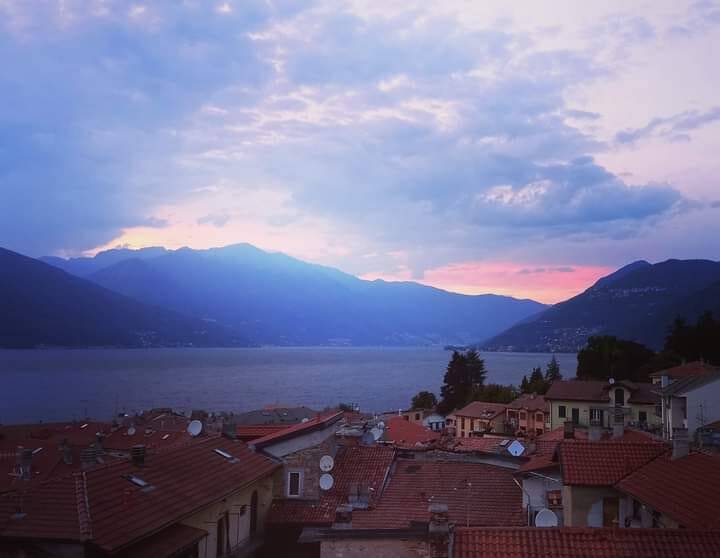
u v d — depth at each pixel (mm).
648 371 129000
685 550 20156
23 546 21578
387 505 34281
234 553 31484
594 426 43219
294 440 38156
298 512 35750
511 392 156500
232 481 31531
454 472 38125
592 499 30094
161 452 31844
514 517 32625
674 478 27719
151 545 24109
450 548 20812
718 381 61094
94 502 23766
